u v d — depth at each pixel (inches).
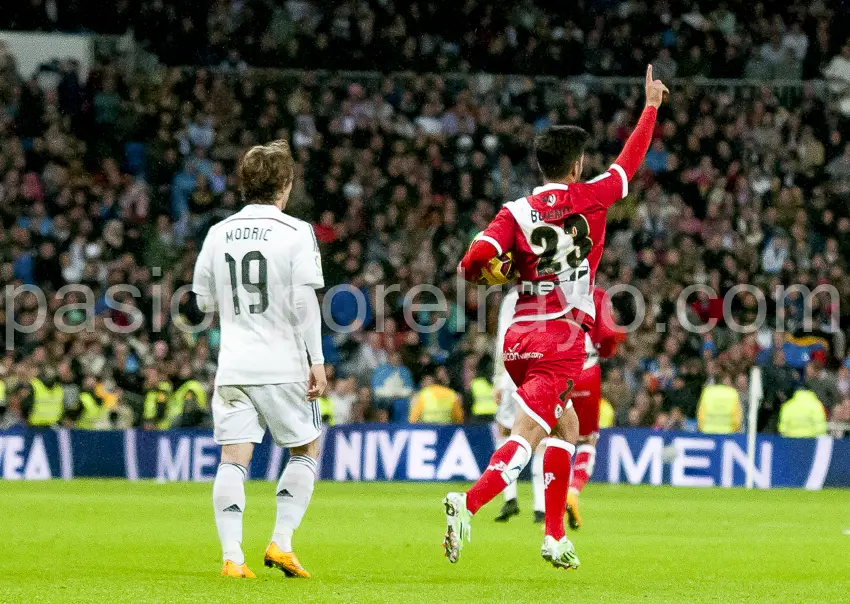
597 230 516.1
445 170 1942.7
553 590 463.2
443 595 441.1
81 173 1979.6
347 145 2001.7
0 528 747.4
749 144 2048.5
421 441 1407.5
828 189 2022.6
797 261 1888.5
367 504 1021.8
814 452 1398.9
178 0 2100.1
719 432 1454.2
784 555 629.0
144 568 537.6
